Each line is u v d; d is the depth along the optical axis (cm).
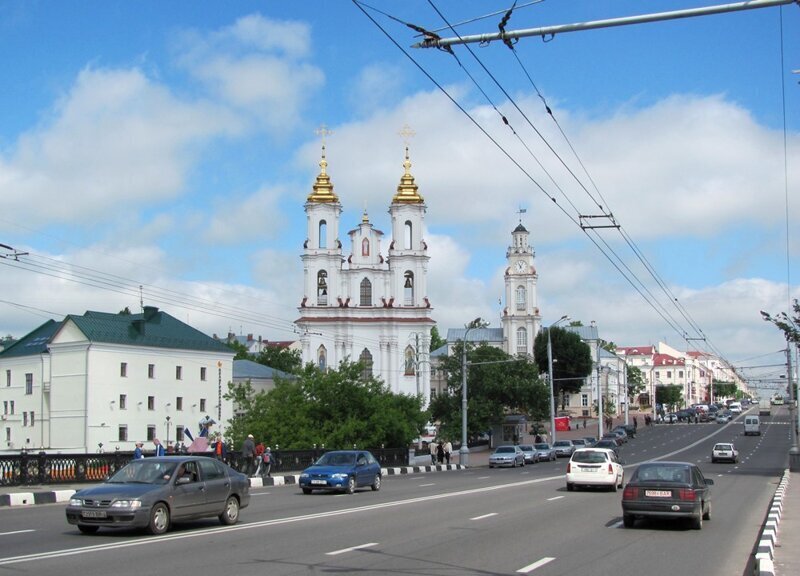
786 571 1384
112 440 7094
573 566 1453
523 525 2073
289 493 3256
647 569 1437
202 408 7900
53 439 7112
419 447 7919
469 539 1788
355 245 10275
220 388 7600
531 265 14888
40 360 7338
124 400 7219
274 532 1870
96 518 1728
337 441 5600
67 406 7069
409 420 6297
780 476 4544
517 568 1419
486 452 8719
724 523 2183
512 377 8606
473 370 8594
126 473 1870
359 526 2014
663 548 1700
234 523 2036
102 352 7081
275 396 5850
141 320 7519
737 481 4094
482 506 2614
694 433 11519
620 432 9869
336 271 10206
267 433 5616
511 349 14712
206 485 1936
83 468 3219
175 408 7644
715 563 1513
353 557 1508
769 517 2075
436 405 8706
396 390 9950
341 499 2914
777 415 16300
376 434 5794
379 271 10200
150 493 1777
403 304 10156
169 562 1416
